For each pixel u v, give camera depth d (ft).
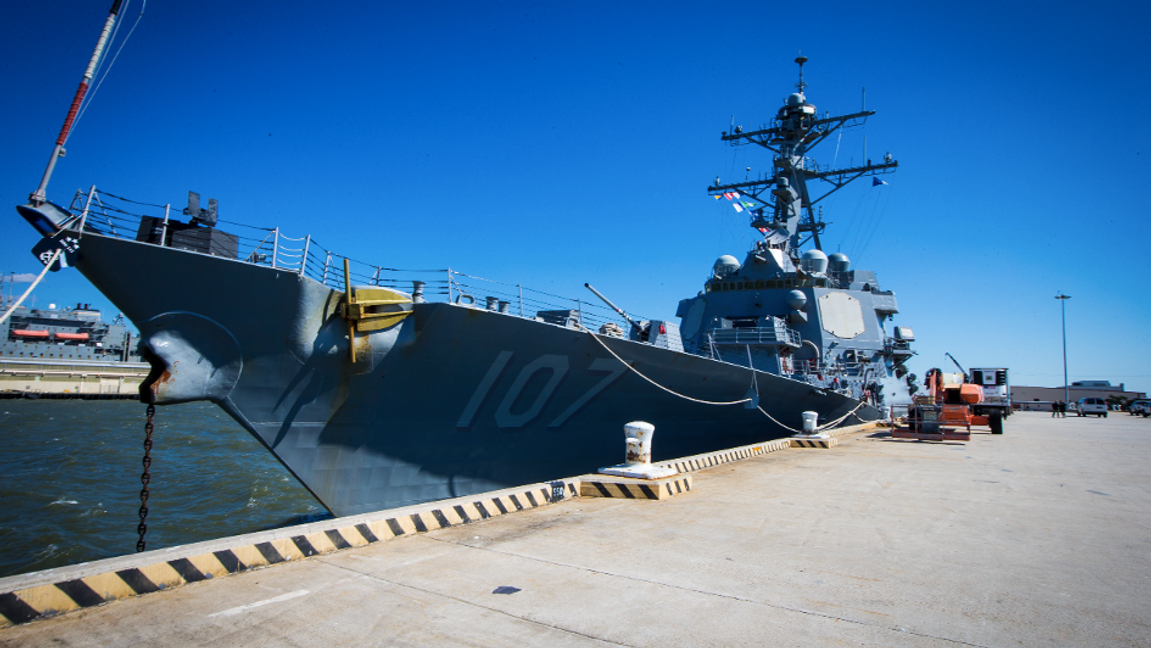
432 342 29.07
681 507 22.58
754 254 65.87
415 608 12.36
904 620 11.98
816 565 15.55
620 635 11.12
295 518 46.42
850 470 33.53
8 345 171.63
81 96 22.66
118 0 23.29
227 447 83.25
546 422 35.29
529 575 14.49
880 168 75.46
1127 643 11.05
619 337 36.19
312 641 10.81
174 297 24.08
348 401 28.68
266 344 26.12
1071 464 38.14
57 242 21.75
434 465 32.24
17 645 10.44
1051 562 16.14
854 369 61.93
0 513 44.68
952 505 23.86
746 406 45.88
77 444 79.71
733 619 11.91
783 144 77.20
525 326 30.71
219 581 13.76
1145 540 18.69
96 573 12.35
